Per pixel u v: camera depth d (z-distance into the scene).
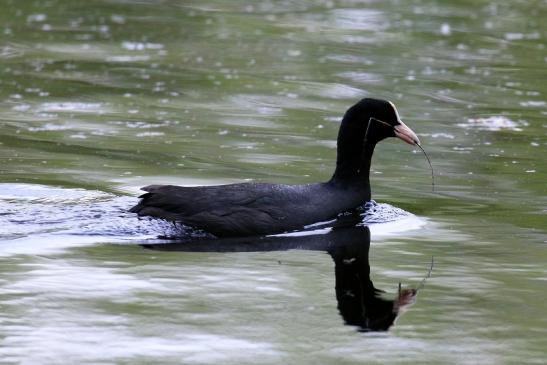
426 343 8.98
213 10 30.44
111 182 14.85
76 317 9.36
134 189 14.49
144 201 13.16
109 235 12.20
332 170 16.08
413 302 10.08
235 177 15.41
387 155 17.52
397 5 31.69
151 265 11.05
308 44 26.56
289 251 11.90
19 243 11.74
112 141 17.69
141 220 12.71
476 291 10.44
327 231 12.91
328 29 28.23
